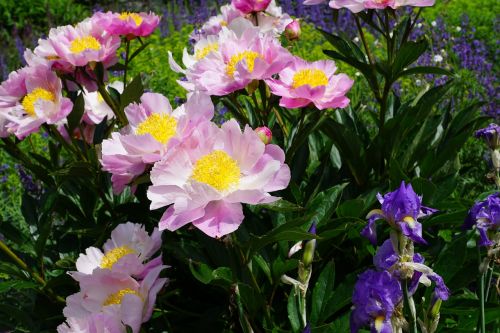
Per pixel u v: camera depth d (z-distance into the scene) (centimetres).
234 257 104
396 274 80
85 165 114
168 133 95
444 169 127
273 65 100
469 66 253
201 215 88
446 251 107
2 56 339
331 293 105
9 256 116
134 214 118
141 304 93
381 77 139
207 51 119
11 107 114
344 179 128
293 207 95
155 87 264
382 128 124
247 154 92
